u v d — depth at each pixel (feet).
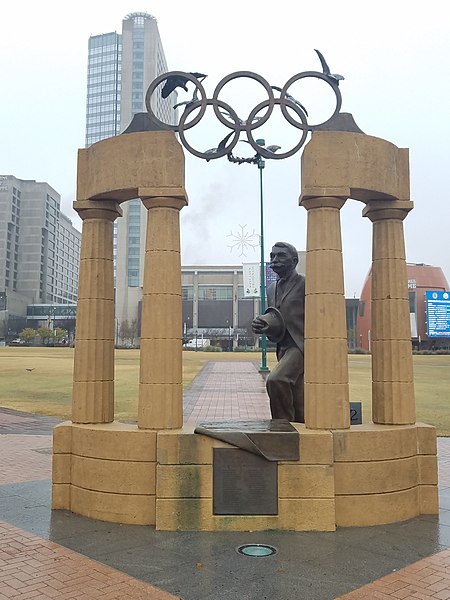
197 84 28.22
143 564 21.52
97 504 27.25
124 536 24.72
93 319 29.60
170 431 26.84
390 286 29.84
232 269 361.10
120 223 400.06
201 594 18.98
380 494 26.94
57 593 19.02
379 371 29.86
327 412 27.12
